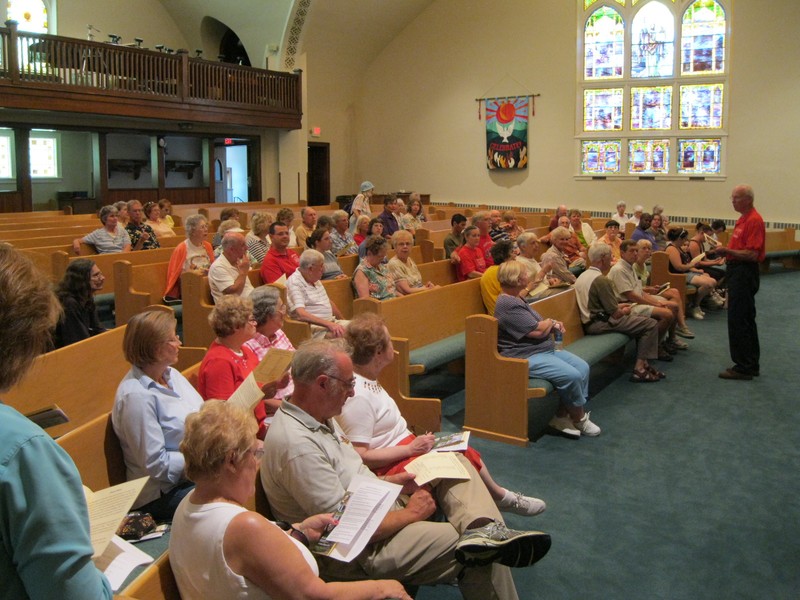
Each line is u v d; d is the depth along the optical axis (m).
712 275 8.57
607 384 5.72
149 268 6.36
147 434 2.59
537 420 4.85
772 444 4.46
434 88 17.64
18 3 13.97
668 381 5.77
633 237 8.99
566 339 5.45
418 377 5.71
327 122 17.91
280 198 16.30
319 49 16.66
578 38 15.70
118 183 15.20
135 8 15.84
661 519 3.50
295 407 2.49
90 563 1.15
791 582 2.97
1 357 1.12
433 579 2.51
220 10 15.90
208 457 1.80
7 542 1.08
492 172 17.12
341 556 2.17
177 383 2.86
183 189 15.39
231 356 3.20
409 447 2.93
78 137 15.11
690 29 14.76
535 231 10.64
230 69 14.27
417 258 8.41
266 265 5.92
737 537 3.33
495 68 16.77
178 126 14.38
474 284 5.84
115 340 3.98
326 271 6.02
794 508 3.62
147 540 2.48
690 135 14.92
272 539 1.76
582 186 16.11
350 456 2.62
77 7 14.67
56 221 9.87
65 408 3.46
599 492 3.78
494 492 3.21
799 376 5.88
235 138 15.80
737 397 5.36
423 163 18.03
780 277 11.41
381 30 17.39
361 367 3.06
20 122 12.18
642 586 2.93
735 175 14.59
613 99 15.62
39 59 11.38
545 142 16.39
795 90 13.82
